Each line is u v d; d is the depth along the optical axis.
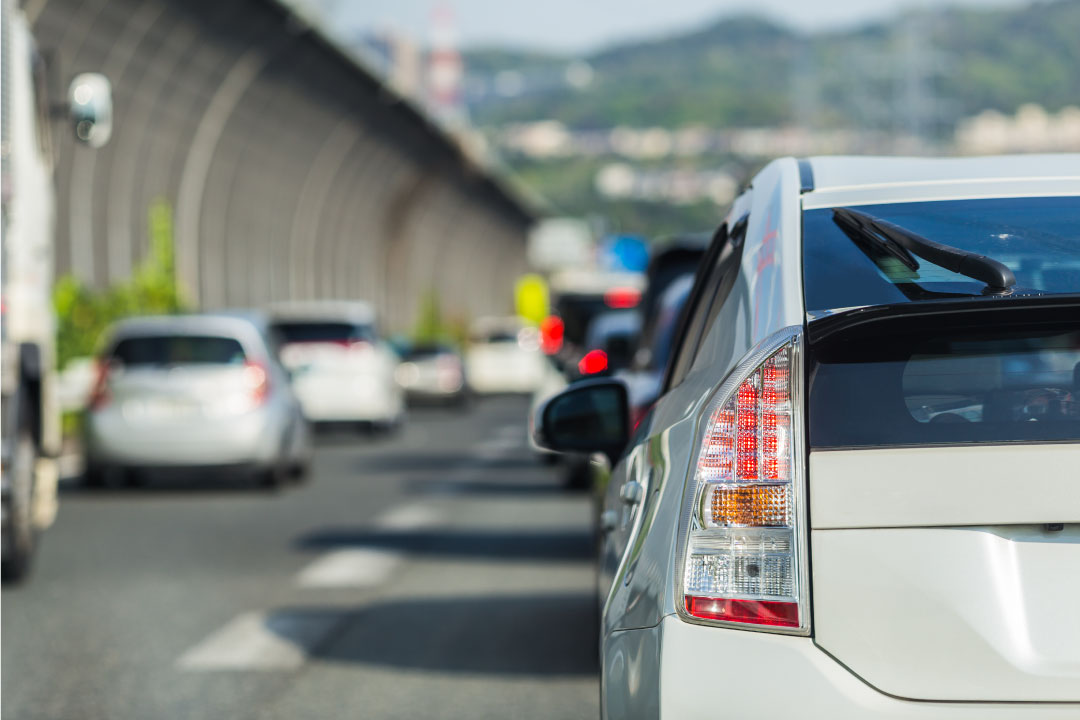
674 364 6.37
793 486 4.59
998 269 4.85
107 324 47.91
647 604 4.75
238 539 19.02
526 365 73.12
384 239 99.06
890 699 4.41
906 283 5.01
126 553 17.69
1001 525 4.50
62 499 24.41
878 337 4.71
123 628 12.91
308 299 81.50
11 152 14.67
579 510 22.25
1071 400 4.62
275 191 74.12
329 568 16.41
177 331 25.88
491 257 141.50
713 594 4.56
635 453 5.77
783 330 4.80
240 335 25.98
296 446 27.03
